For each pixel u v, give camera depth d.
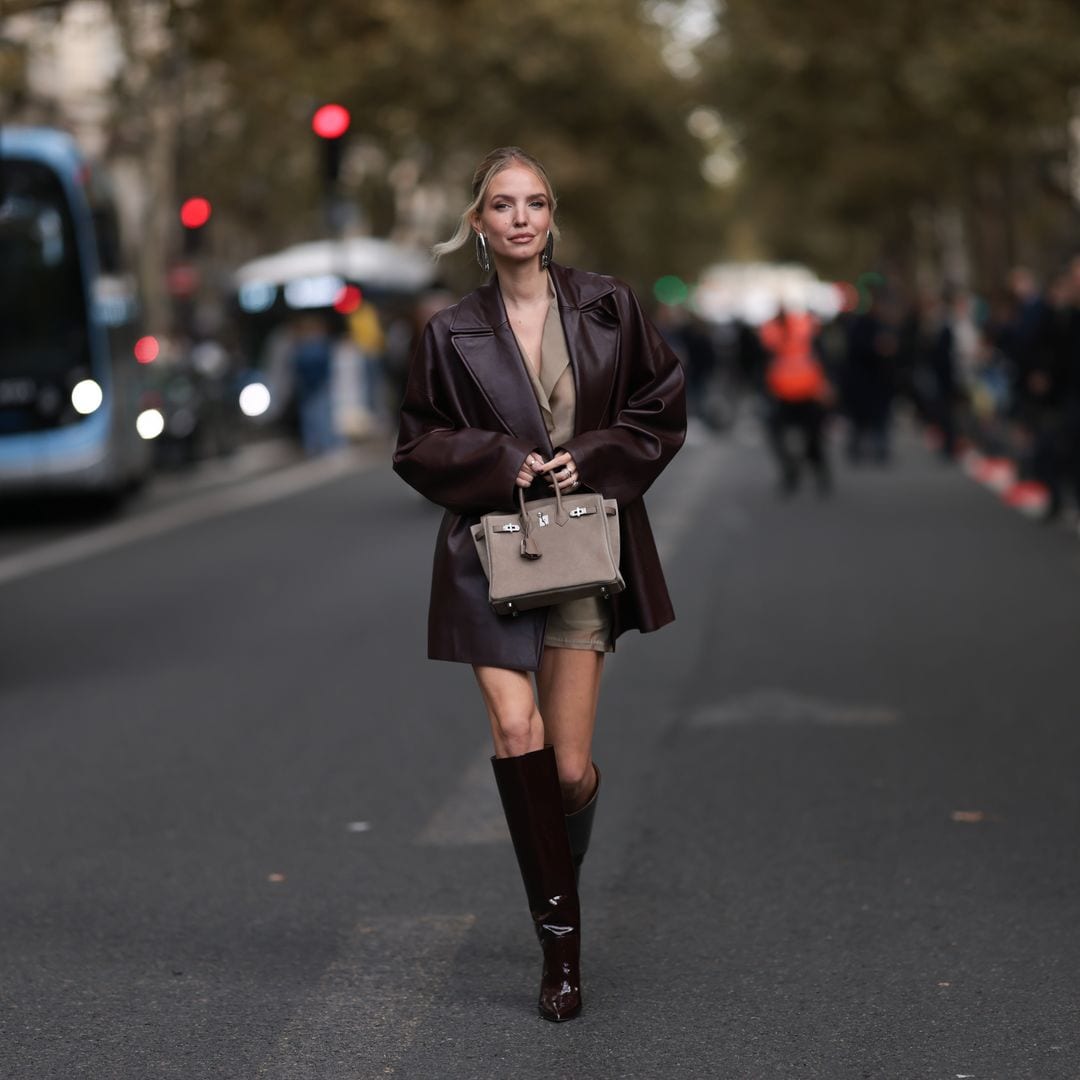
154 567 17.14
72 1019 5.74
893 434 36.19
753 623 13.21
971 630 12.74
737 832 7.79
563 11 56.50
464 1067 5.30
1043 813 8.01
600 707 10.38
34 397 21.52
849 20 39.91
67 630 13.50
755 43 41.97
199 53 27.30
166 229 41.72
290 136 45.44
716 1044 5.45
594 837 7.75
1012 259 43.91
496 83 55.69
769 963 6.16
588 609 5.71
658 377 5.70
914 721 9.90
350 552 18.05
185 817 8.18
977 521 19.86
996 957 6.18
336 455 33.25
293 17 26.69
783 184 65.81
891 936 6.42
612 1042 5.47
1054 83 35.84
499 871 7.28
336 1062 5.36
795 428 23.34
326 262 45.00
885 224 69.88
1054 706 10.21
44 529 21.06
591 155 58.72
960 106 37.34
